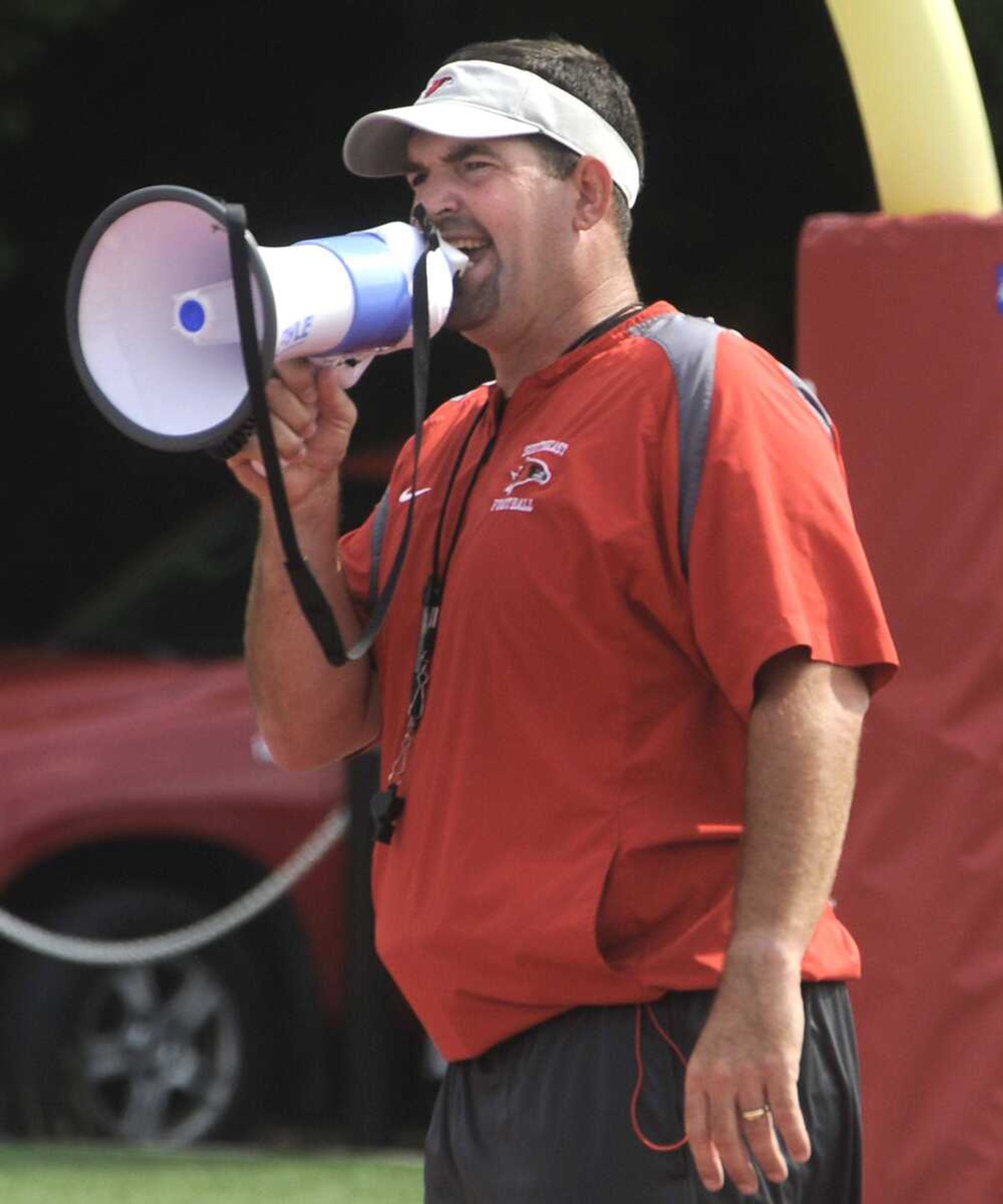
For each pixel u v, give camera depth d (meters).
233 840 27.78
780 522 11.85
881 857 18.28
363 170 13.63
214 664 29.28
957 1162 18.02
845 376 18.45
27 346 42.16
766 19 38.78
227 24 40.53
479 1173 12.40
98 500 43.50
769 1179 11.65
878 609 11.93
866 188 39.47
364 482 31.17
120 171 41.00
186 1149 27.72
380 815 12.78
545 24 39.34
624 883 11.97
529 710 12.14
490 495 12.59
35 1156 26.72
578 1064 12.06
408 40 40.41
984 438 18.12
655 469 12.09
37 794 27.28
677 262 40.25
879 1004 18.27
